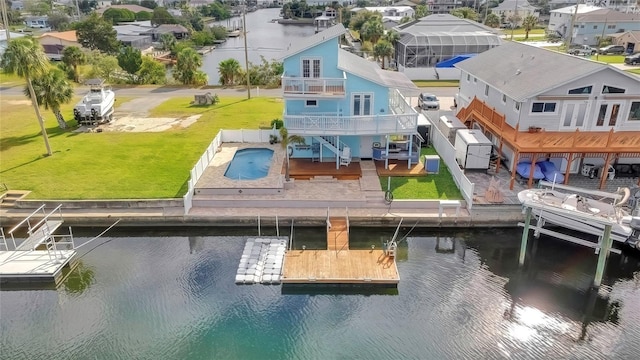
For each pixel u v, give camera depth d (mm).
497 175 30109
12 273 21578
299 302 20594
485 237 25359
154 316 19656
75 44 82188
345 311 20047
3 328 19234
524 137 27484
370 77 29984
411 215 25719
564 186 24938
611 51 77062
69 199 27141
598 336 18688
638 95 26875
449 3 154750
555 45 81812
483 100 35125
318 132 29203
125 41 91438
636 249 23641
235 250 24406
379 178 29766
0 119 43094
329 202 26625
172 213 26172
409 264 23062
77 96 51719
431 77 61094
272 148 35281
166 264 23188
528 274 22406
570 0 138125
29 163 32312
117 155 33750
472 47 60531
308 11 179000
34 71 31094
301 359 17438
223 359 17438
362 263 22375
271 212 26234
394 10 123250
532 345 18188
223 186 28281
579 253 24000
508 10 130125
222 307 20141
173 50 84875
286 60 29812
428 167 30281
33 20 135000
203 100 48031
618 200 23031
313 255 23062
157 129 39750
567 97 27047
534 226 25312
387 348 17969
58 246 24500
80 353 17781
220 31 121750
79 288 21453
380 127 29203
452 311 19984
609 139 25875
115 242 25297
